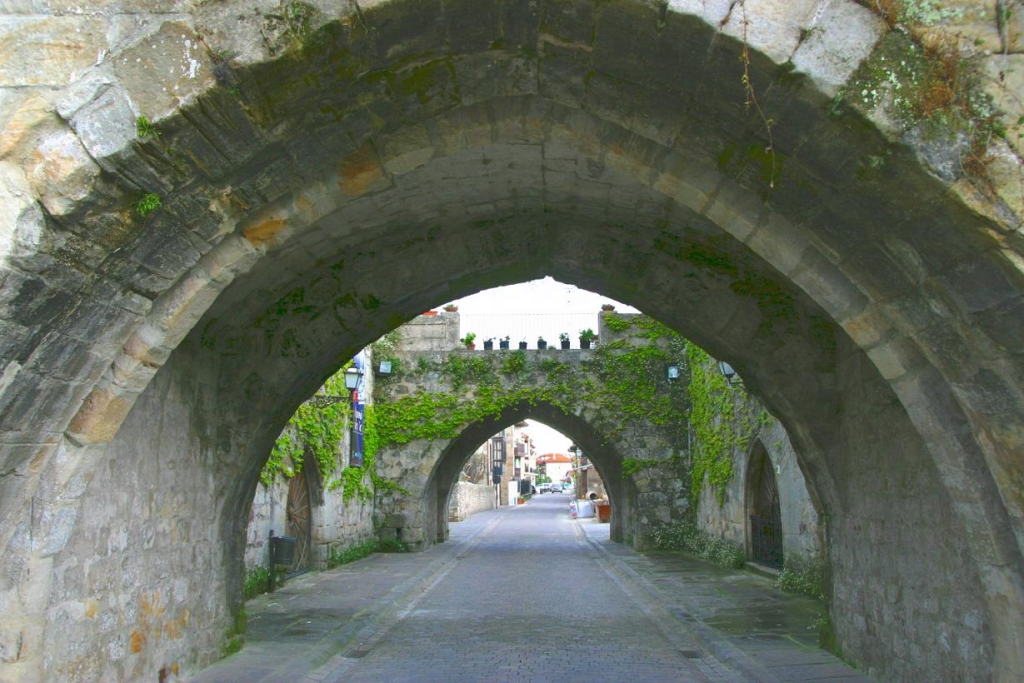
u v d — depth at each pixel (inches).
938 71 125.7
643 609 411.8
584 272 298.0
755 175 152.4
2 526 153.5
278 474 481.4
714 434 623.5
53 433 156.8
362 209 242.1
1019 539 151.1
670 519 705.0
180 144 141.2
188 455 257.8
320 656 288.7
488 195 253.9
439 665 286.0
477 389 738.8
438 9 136.5
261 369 288.4
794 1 130.0
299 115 148.9
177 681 243.6
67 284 140.5
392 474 737.6
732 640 308.8
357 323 292.8
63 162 133.8
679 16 130.5
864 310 164.7
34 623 164.1
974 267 132.0
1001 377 139.3
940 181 125.1
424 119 165.5
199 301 171.6
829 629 287.0
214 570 278.4
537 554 740.0
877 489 240.1
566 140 173.0
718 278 286.4
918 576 210.8
